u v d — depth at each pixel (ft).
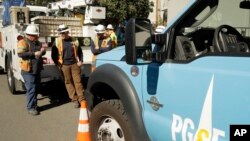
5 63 29.22
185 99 9.08
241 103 7.52
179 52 9.77
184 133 9.13
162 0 72.59
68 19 28.60
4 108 23.54
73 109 23.35
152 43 10.20
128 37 9.89
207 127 8.40
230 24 10.69
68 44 22.89
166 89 9.73
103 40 26.50
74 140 17.30
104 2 60.23
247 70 7.50
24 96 27.27
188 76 8.99
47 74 23.68
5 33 28.94
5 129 18.97
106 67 12.35
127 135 11.62
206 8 10.24
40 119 20.98
